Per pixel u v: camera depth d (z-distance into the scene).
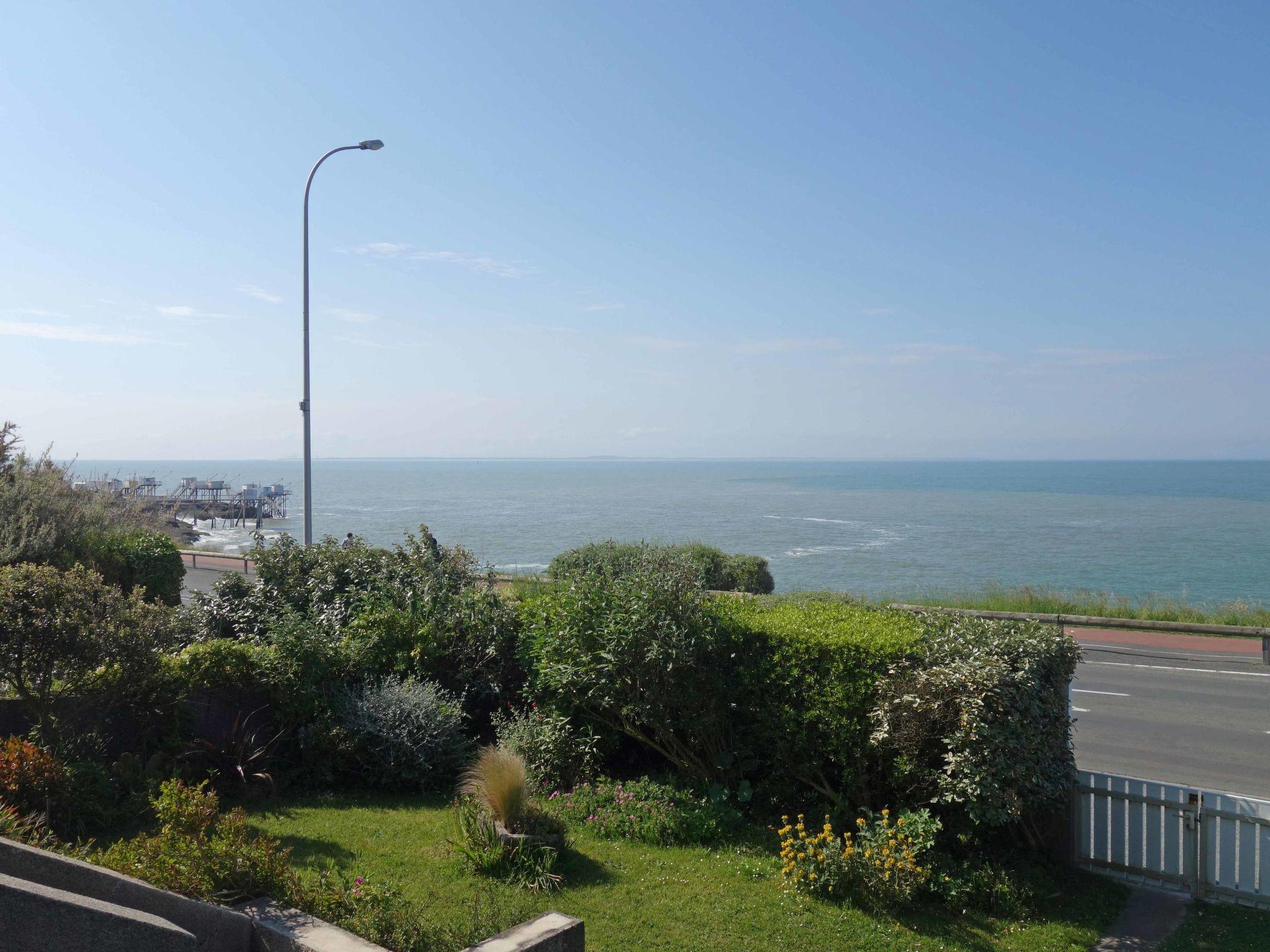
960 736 7.07
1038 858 7.97
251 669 9.25
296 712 9.30
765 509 103.44
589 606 9.02
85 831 6.85
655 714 8.46
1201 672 17.20
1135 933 6.89
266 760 8.92
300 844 7.24
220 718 9.08
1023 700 7.17
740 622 8.81
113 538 16.23
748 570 23.31
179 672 8.77
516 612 10.83
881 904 6.84
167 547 16.89
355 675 10.03
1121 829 7.93
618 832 8.06
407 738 9.11
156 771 8.02
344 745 9.00
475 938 5.21
